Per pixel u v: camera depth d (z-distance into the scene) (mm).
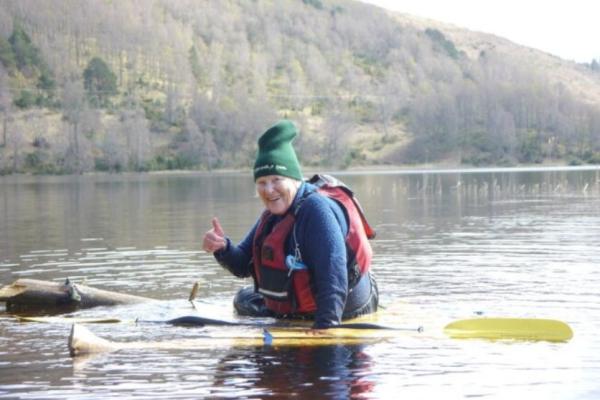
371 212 25641
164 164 108625
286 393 5250
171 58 143750
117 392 5324
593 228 18578
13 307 8734
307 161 116875
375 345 6551
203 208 27703
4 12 134250
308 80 156625
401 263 12266
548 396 5168
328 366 5922
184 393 5289
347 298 7395
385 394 5223
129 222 21469
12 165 98500
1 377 5715
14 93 115625
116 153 103812
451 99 133000
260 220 7559
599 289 9484
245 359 6145
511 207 27750
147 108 123875
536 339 6789
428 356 6199
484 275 10844
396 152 125000
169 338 6895
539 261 12383
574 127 130750
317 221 7031
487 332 6926
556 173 79188
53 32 139500
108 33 144750
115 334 7109
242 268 7871
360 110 143000
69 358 6242
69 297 8742
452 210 26422
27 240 16359
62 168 100250
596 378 5539
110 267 11992
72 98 111000
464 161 122125
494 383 5449
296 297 7336
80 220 22375
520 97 133625
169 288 9969
